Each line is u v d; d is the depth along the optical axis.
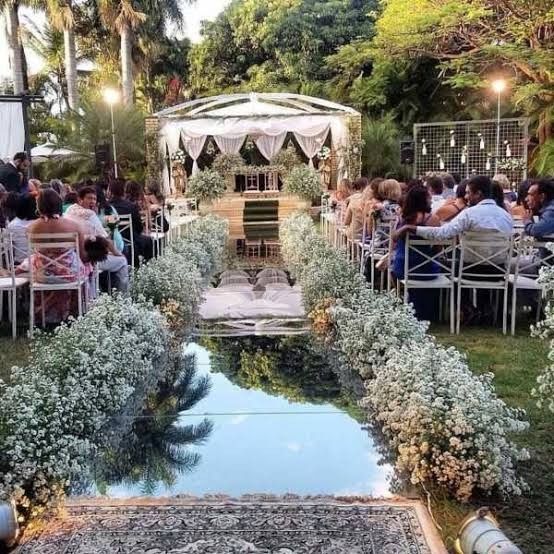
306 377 4.32
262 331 5.54
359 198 7.85
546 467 2.86
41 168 17.70
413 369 3.18
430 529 2.42
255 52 26.95
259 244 12.12
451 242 5.11
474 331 5.25
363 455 3.15
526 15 14.61
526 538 2.35
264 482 2.89
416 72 20.73
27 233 5.23
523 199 6.77
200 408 3.81
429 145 18.27
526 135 15.07
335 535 2.39
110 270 6.39
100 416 3.42
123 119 17.58
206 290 7.46
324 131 17.06
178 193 16.80
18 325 5.67
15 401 2.85
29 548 2.34
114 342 3.89
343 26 25.14
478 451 2.65
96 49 25.05
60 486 2.68
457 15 15.13
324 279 5.82
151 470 3.00
